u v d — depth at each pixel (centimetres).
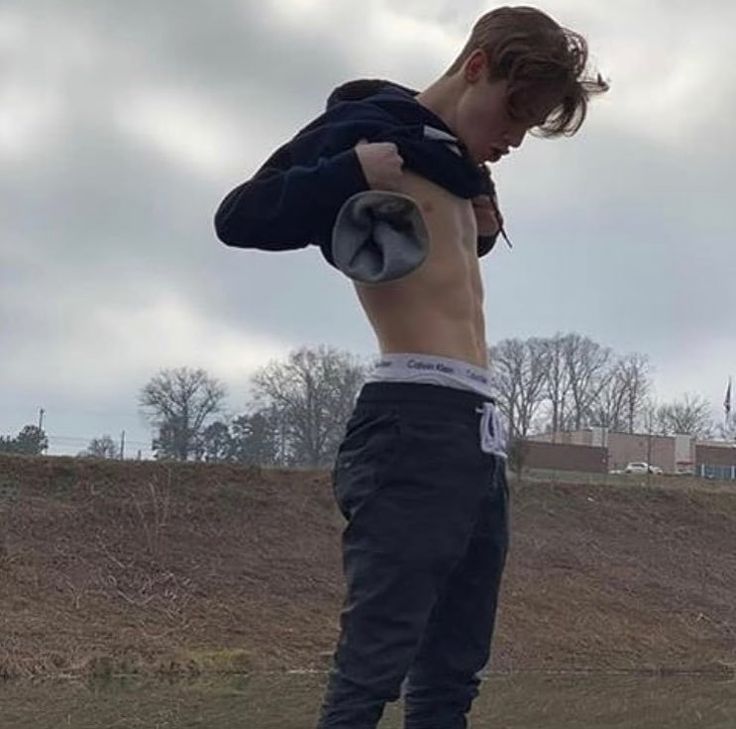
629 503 2188
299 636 1355
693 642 1589
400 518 234
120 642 1238
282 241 242
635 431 6041
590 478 3266
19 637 1198
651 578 1853
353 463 242
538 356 5725
